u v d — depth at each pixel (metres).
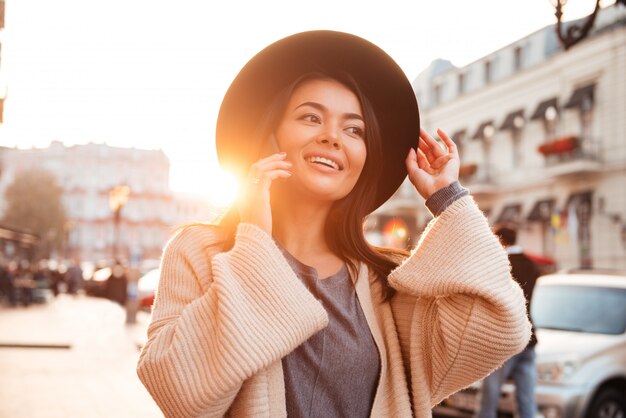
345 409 1.66
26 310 25.52
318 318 1.57
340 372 1.66
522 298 1.73
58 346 13.23
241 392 1.59
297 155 1.74
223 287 1.53
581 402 6.29
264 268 1.56
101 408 7.50
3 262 35.00
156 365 1.52
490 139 34.06
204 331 1.54
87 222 92.00
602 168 27.64
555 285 7.91
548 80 30.53
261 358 1.50
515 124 32.09
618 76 27.20
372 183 1.84
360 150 1.76
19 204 64.00
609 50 27.52
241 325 1.51
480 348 1.68
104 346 13.73
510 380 6.40
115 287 30.22
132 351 13.02
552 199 30.22
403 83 1.87
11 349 12.88
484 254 1.70
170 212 95.69
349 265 1.80
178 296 1.67
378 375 1.71
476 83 35.41
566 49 4.84
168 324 1.60
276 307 1.54
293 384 1.62
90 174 93.12
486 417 5.96
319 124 1.76
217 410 1.54
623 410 6.52
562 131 29.61
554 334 7.01
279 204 1.82
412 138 1.90
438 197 1.80
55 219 65.06
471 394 6.54
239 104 1.86
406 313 1.82
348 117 1.77
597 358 6.50
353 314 1.73
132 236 92.94
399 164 1.92
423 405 1.74
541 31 31.23
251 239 1.59
